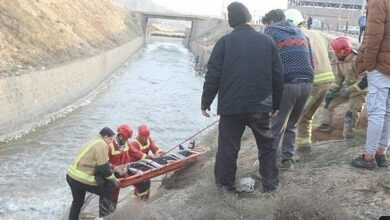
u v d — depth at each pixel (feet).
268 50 17.39
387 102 17.84
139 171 29.50
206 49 178.50
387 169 18.13
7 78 64.80
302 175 19.36
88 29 145.79
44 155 55.52
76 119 77.71
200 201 18.60
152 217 18.35
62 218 33.17
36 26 95.86
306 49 19.22
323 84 20.71
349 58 23.90
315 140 25.95
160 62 187.11
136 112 85.51
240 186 18.98
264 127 17.94
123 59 168.86
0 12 86.38
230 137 18.10
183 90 116.26
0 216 35.09
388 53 16.87
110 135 25.88
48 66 83.05
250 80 17.10
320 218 14.65
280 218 15.14
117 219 19.57
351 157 19.93
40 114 75.87
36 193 41.52
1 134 62.75
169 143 63.82
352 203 15.88
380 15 16.48
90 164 25.13
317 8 287.28
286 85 18.75
